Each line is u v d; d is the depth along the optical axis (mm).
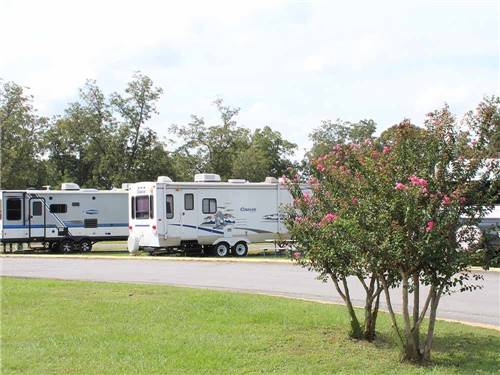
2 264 22016
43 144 54938
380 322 9883
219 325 9453
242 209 26219
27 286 13961
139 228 25359
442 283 7270
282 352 7906
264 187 26719
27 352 7766
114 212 31562
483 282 15367
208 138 58188
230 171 58750
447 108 7613
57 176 58188
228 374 6898
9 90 51938
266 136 73375
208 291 13281
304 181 9375
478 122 7398
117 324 9523
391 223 7094
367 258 7398
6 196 29078
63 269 19781
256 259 22609
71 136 55500
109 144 53031
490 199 7332
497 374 7027
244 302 11641
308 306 11258
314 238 8625
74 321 9750
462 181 7301
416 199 6973
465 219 7293
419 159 7484
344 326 9453
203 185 25500
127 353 7746
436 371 7086
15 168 50781
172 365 7211
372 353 7938
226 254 26094
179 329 9180
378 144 8305
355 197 7711
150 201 24859
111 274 18047
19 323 9570
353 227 7457
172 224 24844
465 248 7273
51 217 29984
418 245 6945
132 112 53312
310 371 7062
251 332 8992
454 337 8906
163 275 17656
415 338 7531
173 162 57062
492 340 8719
